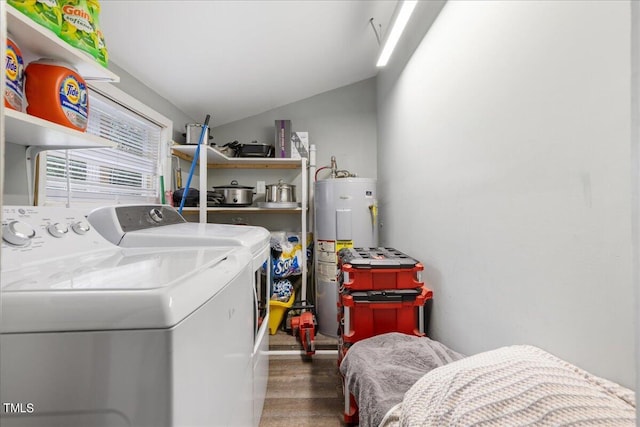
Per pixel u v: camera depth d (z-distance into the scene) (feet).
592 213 2.63
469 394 2.56
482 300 4.25
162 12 5.31
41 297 1.69
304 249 9.48
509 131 3.70
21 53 2.91
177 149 8.32
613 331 2.46
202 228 4.75
